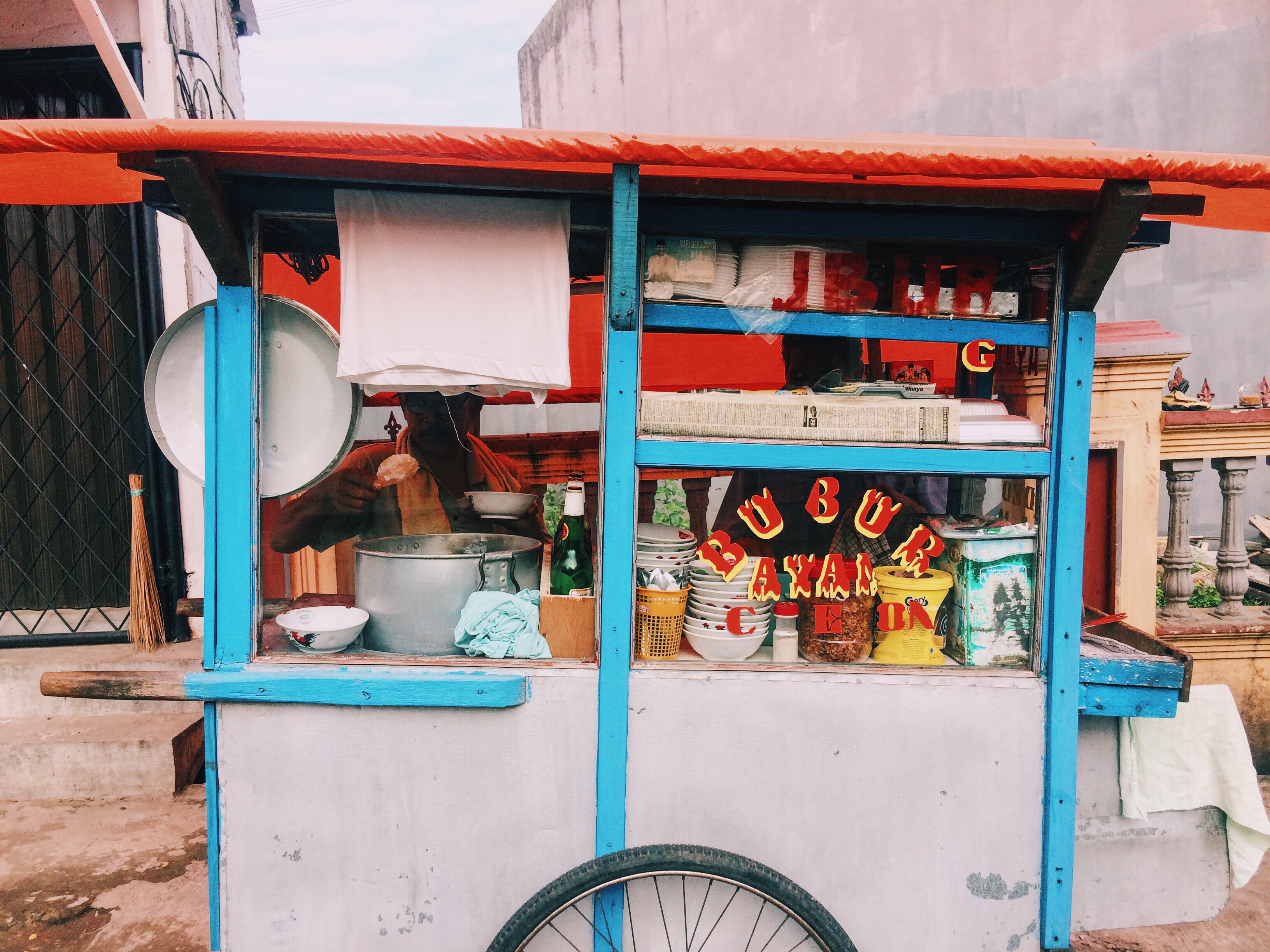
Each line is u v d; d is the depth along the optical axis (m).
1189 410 2.95
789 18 6.42
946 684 1.68
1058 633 1.69
